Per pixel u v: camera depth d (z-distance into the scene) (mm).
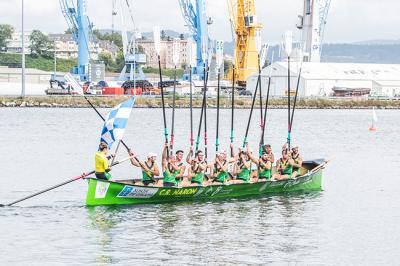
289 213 34625
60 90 152250
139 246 27781
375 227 32094
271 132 92875
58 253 26656
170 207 34875
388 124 115438
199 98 147125
